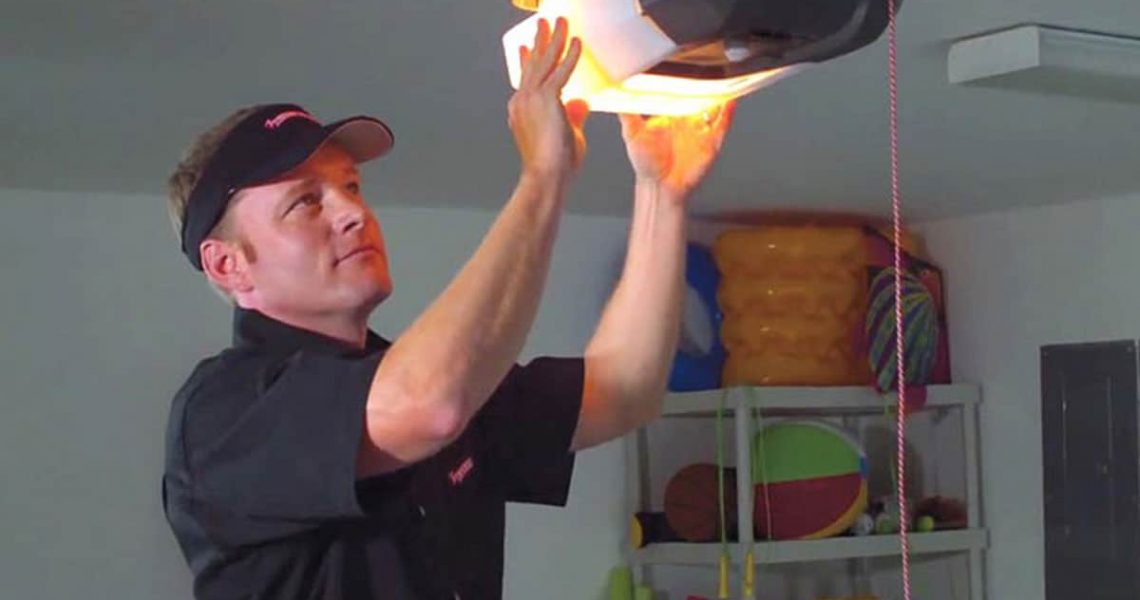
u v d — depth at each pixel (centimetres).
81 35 198
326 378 118
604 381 146
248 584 127
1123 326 342
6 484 302
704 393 350
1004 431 367
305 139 133
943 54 217
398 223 344
